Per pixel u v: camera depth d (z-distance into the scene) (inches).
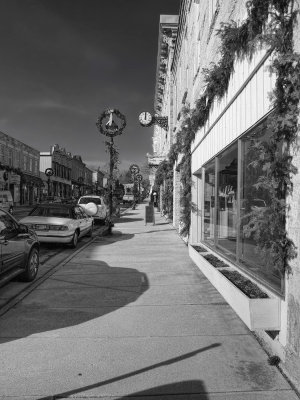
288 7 146.6
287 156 143.6
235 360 157.8
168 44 906.7
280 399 128.6
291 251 140.1
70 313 219.3
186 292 264.4
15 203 1999.3
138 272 331.9
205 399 129.1
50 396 132.0
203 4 391.5
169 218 922.7
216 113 288.2
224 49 228.7
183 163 489.4
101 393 133.6
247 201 211.6
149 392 133.9
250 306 154.4
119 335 185.6
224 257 266.7
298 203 135.5
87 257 415.2
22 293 264.2
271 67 147.1
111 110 698.8
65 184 3088.1
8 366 153.9
